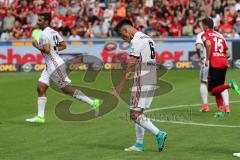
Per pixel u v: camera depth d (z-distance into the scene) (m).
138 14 80.25
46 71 37.44
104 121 37.56
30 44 72.44
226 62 39.94
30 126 35.84
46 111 42.09
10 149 29.19
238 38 71.62
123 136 32.62
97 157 27.31
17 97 50.19
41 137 32.31
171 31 77.00
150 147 29.72
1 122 37.44
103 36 77.19
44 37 36.84
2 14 80.50
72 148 29.44
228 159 26.77
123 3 81.81
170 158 26.98
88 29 77.31
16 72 72.38
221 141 31.16
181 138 32.09
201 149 29.14
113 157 27.30
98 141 31.23
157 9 80.25
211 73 39.75
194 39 72.12
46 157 27.41
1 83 60.34
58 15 79.00
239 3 82.25
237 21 77.06
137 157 27.23
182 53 72.25
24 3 82.00
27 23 79.56
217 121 37.88
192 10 80.56
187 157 27.23
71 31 77.56
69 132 33.84
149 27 77.31
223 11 80.88
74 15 79.88
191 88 54.41
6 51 72.69
